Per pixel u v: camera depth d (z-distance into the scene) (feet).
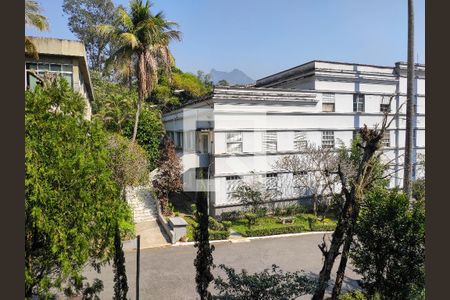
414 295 26.08
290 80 87.56
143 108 101.09
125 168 59.16
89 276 42.52
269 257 51.39
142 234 60.34
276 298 24.36
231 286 25.72
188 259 49.60
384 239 27.71
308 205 76.69
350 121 83.15
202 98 72.64
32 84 53.06
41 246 21.49
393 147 88.22
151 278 42.96
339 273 27.96
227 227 62.75
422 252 26.18
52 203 20.22
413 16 48.75
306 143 77.36
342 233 27.17
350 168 67.15
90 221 22.75
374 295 27.58
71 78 68.69
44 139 20.70
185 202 80.02
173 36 79.56
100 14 185.37
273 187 73.46
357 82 84.12
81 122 24.84
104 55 188.03
